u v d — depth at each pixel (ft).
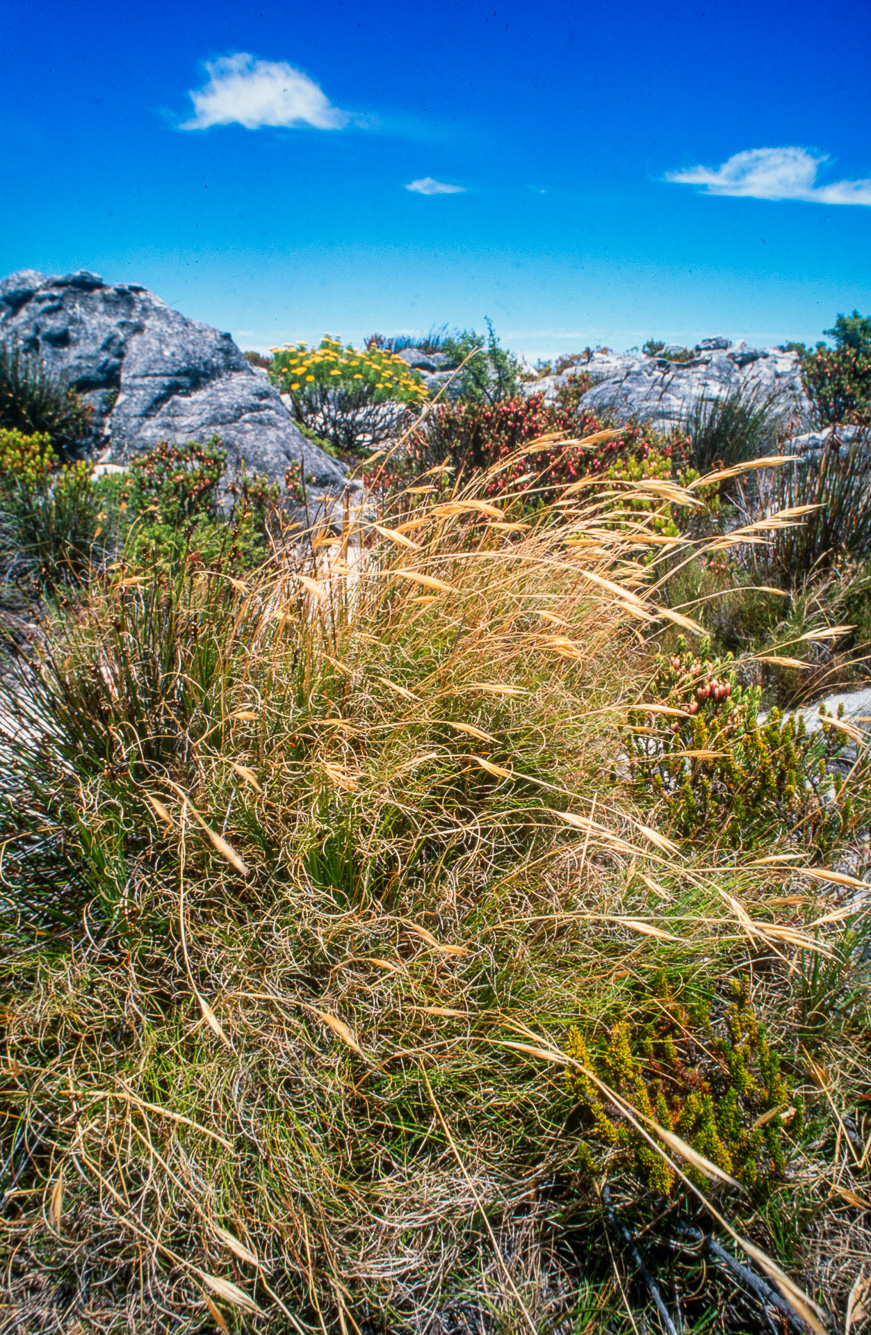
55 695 6.21
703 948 5.17
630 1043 4.55
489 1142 4.54
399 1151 4.53
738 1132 4.12
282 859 5.44
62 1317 3.80
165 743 6.38
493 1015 4.81
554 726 6.63
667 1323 3.79
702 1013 4.69
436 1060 4.65
